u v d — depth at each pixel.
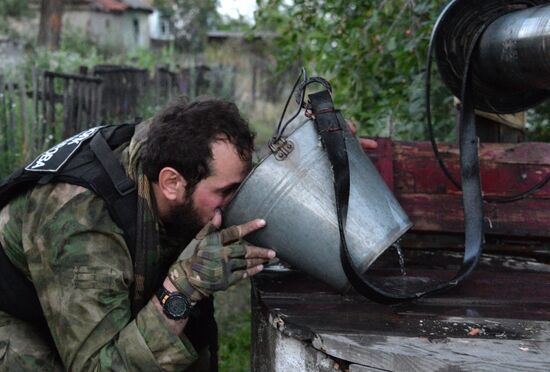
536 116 4.33
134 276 1.96
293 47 4.79
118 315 1.88
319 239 2.00
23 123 6.63
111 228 1.91
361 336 1.86
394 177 2.82
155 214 1.97
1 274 2.02
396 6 4.15
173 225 2.03
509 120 3.21
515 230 2.77
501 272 2.53
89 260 1.87
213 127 1.88
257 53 18.25
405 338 1.85
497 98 2.57
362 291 2.00
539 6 2.23
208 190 1.92
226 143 1.89
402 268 2.43
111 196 1.92
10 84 6.52
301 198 1.98
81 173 1.93
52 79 6.87
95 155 1.98
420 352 1.77
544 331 1.92
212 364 2.39
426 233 2.83
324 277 2.07
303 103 2.06
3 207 2.04
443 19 2.37
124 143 2.05
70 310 1.85
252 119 13.38
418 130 4.34
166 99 10.46
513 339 1.86
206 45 25.75
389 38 4.04
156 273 2.03
